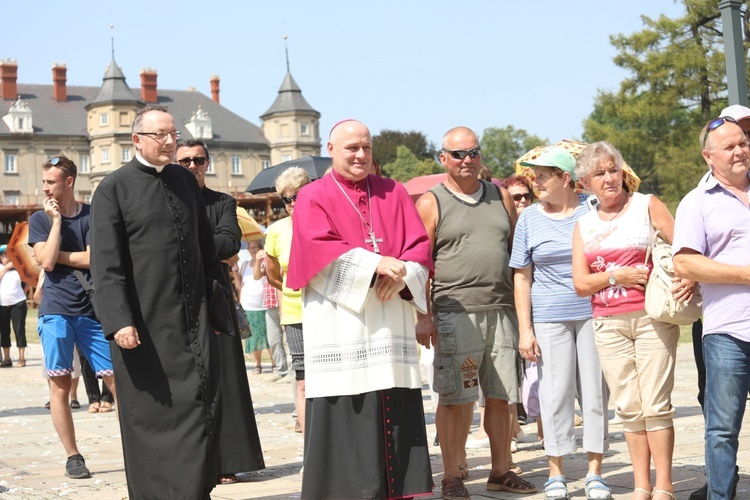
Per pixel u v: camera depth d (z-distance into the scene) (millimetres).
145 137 5215
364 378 5027
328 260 5000
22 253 8336
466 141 5750
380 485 4973
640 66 39875
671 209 40188
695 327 5387
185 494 4984
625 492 5555
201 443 5043
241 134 96625
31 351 22688
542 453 7121
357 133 5195
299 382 6891
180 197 5312
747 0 35938
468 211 5805
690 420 8359
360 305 4965
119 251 5098
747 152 4508
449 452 5641
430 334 5590
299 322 6859
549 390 5484
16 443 8492
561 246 5465
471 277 5727
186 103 97438
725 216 4508
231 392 6465
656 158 40719
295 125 97000
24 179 87875
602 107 42188
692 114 41188
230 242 6438
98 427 9445
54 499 5887
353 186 5277
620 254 5043
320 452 5023
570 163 5516
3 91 90375
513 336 5812
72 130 90375
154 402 5062
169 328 5105
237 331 6531
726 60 9461
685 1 39812
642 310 4980
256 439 6543
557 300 5480
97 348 6656
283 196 6887
